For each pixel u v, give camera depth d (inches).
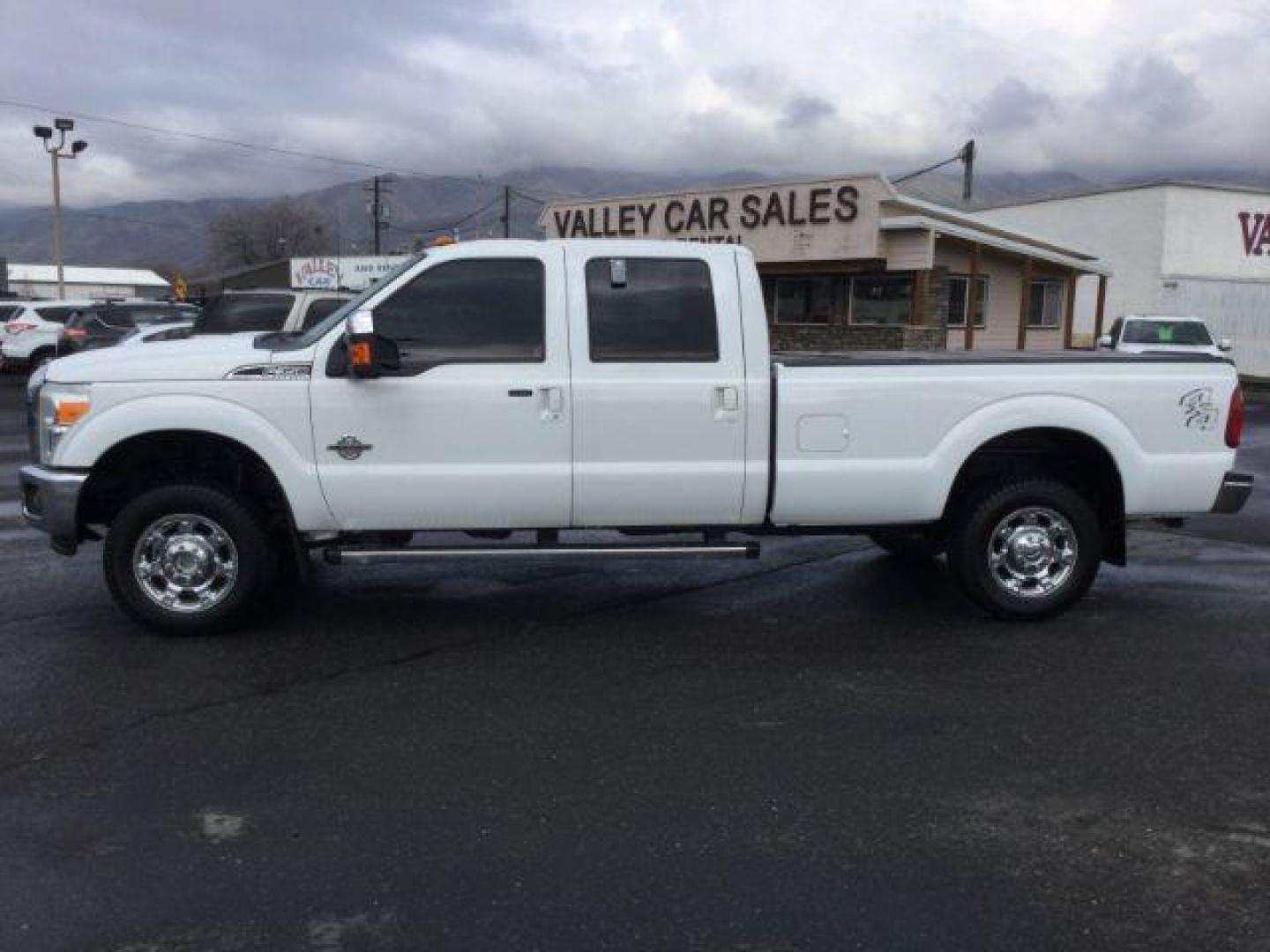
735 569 309.1
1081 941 126.1
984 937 127.0
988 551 251.4
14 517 370.6
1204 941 126.4
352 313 230.4
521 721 192.4
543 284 232.7
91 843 147.6
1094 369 247.4
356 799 161.3
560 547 237.9
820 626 252.8
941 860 144.4
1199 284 1331.2
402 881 138.4
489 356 232.1
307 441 229.3
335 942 125.1
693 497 239.1
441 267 231.9
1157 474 251.8
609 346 233.9
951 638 243.8
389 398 229.0
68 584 280.7
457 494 233.0
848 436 240.4
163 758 175.3
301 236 3631.9
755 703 201.9
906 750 180.5
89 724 189.2
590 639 241.3
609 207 1153.4
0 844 147.3
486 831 151.6
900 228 940.6
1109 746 182.9
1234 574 308.7
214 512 233.0
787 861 143.8
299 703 199.9
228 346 237.1
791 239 1009.5
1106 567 317.7
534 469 233.6
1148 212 1357.0
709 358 236.1
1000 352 268.2
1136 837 150.9
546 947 124.6
